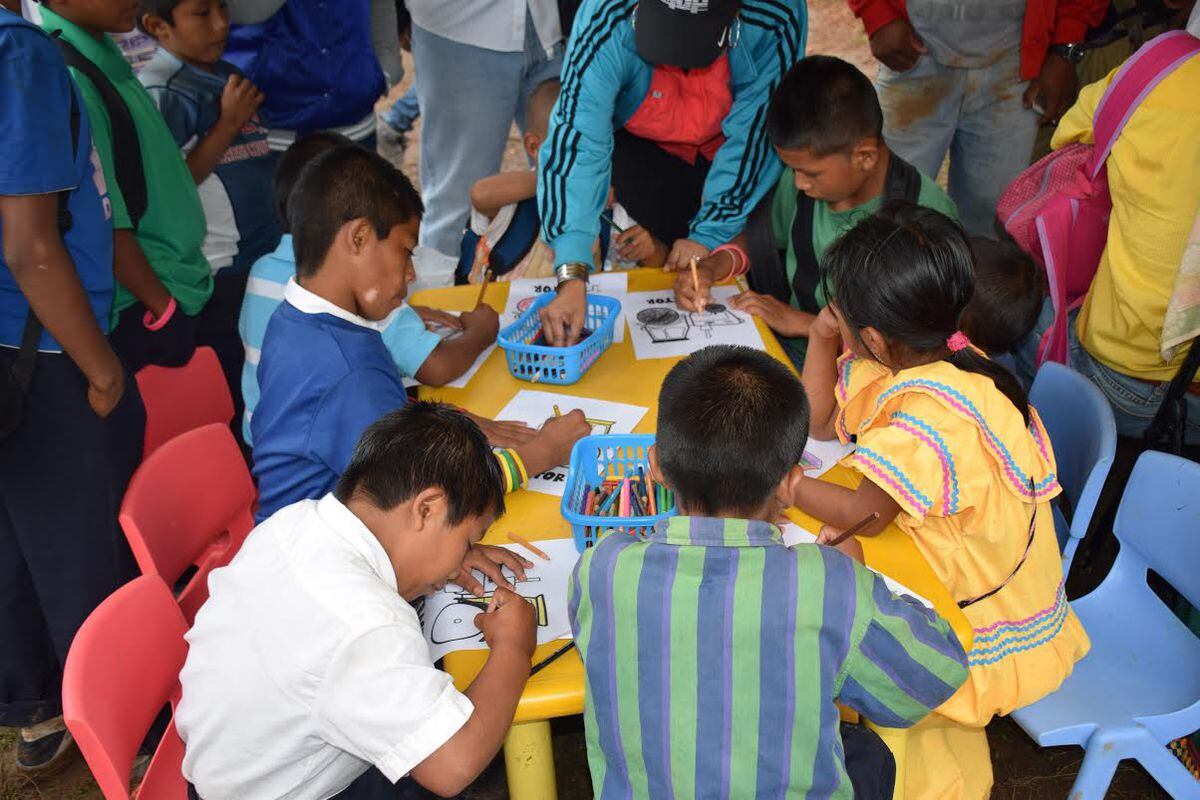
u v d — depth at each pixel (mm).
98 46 2369
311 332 1715
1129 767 2285
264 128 3281
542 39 3646
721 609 1159
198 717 1324
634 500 1618
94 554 2180
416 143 5973
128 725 1435
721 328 2322
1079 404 1973
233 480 2018
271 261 2098
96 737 1299
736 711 1171
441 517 1333
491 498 1391
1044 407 2107
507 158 5656
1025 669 1648
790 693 1162
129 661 1454
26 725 2328
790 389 1260
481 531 1409
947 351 1557
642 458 1695
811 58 2219
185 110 2916
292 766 1331
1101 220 2512
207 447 1945
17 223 1848
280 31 3186
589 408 2010
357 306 1762
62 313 1916
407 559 1348
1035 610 1651
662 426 1260
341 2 3301
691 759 1187
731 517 1233
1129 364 2451
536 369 2117
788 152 2199
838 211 2443
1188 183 2158
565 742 2453
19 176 1812
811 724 1168
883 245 1486
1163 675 1816
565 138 2480
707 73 2635
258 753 1307
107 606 1436
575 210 2508
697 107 2701
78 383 2061
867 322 1527
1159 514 1814
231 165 3125
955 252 1480
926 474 1470
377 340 1781
